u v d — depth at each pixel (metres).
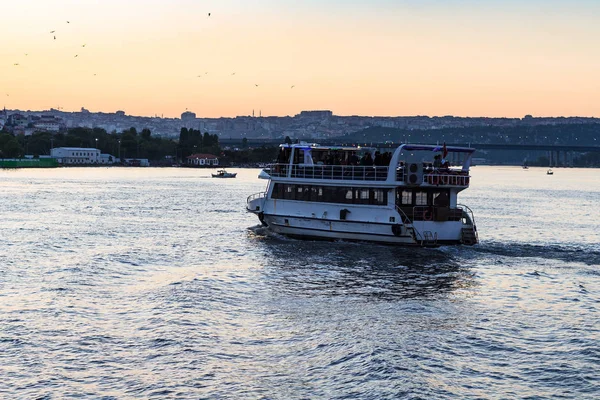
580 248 81.62
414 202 71.31
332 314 46.97
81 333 42.31
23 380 35.53
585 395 34.28
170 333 42.28
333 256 67.56
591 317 47.50
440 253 69.06
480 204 164.62
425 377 35.81
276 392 34.25
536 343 41.50
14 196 156.62
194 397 33.72
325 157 78.31
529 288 55.81
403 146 69.38
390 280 57.75
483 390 34.59
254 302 50.09
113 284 55.56
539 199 194.00
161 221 104.44
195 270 61.75
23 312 46.69
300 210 76.50
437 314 47.41
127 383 35.28
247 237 84.06
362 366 37.09
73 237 84.19
